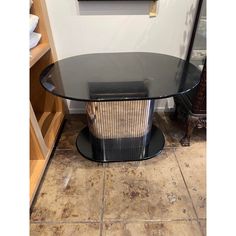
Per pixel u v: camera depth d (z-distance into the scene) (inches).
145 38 67.2
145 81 48.2
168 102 78.3
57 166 56.6
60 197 48.4
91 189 50.1
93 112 53.8
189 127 60.1
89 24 64.6
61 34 65.9
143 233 41.3
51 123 66.9
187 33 66.5
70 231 41.8
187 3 62.2
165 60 61.5
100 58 63.5
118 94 42.6
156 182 51.7
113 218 43.9
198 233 41.2
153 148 60.9
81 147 61.7
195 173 53.9
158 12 63.3
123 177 53.1
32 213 45.1
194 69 55.0
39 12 57.1
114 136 58.7
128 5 61.9
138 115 54.7
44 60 63.1
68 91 43.8
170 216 44.2
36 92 68.7
